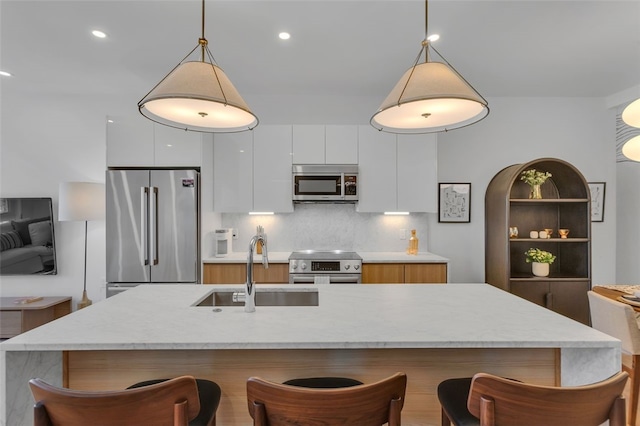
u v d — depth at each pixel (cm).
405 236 373
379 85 339
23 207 353
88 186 313
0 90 353
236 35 245
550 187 355
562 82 330
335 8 213
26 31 240
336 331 125
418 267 319
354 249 374
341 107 368
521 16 221
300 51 269
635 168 361
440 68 134
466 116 155
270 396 92
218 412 138
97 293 359
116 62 288
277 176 338
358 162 340
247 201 338
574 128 369
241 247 373
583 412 92
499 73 309
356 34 244
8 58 281
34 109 358
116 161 321
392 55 276
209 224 335
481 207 371
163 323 135
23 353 121
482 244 371
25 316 312
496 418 92
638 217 360
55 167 359
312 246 375
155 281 306
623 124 364
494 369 140
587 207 313
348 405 91
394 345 116
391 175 341
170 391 91
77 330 126
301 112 368
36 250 354
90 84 336
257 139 338
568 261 336
